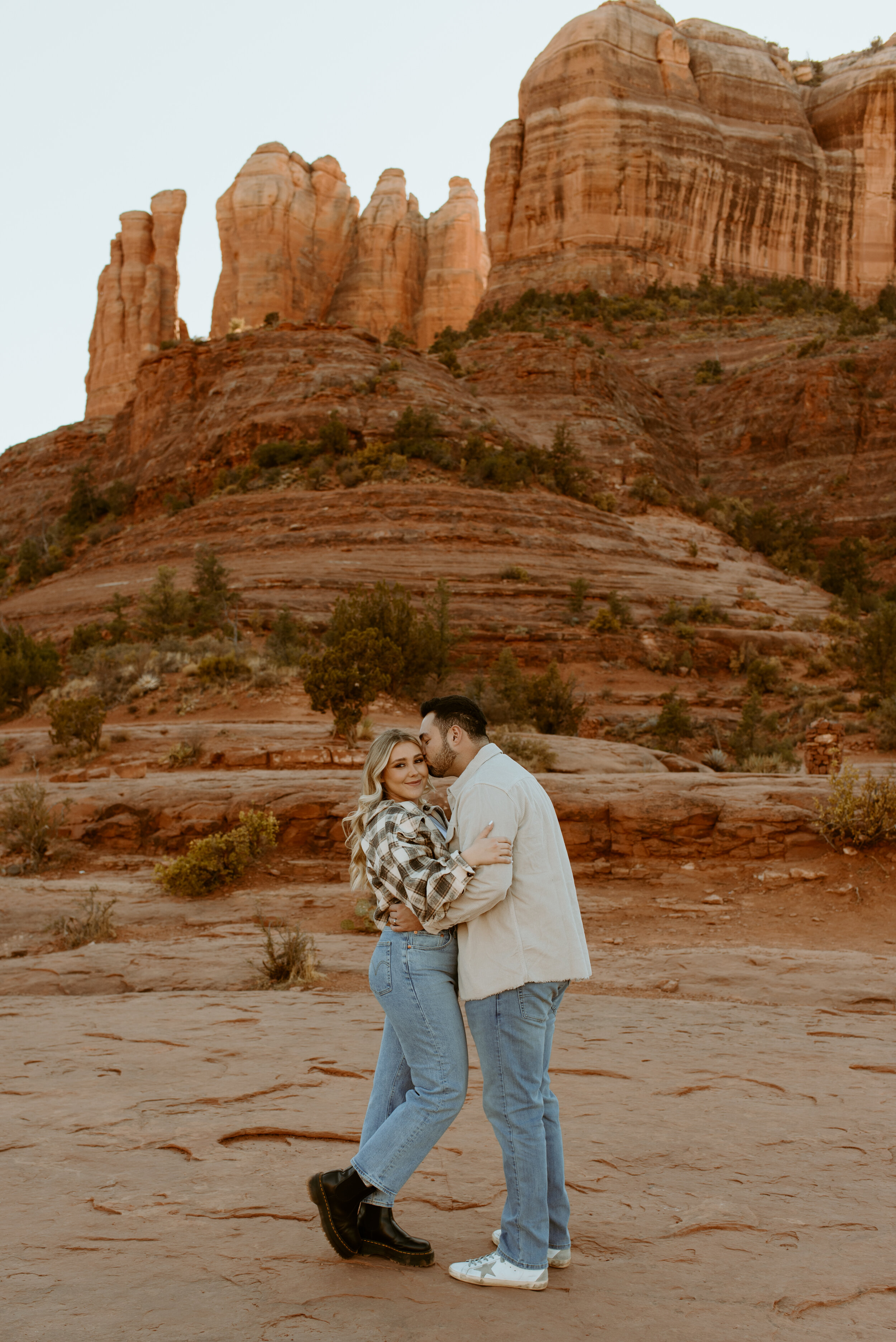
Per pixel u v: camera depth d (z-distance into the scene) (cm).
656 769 2331
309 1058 541
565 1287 266
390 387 7781
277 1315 241
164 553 6519
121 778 2133
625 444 8638
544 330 10969
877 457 8931
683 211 12575
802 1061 584
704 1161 378
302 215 14162
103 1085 481
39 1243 280
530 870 285
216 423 8062
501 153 13175
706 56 13512
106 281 14712
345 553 5897
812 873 1267
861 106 13288
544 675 3981
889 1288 268
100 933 1093
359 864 304
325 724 2961
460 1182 356
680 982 914
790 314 11500
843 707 4291
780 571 7600
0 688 3712
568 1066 546
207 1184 336
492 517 6328
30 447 11575
